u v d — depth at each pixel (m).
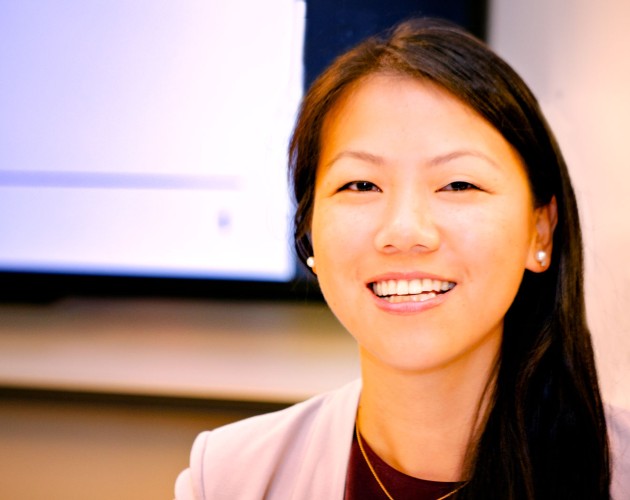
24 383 1.64
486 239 0.66
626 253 1.66
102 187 1.95
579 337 0.77
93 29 1.90
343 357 1.75
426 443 0.74
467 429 0.74
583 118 1.70
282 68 1.84
